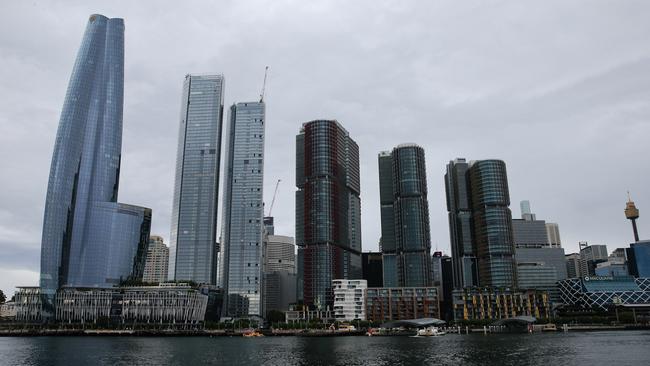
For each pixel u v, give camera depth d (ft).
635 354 603.67
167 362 585.63
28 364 565.94
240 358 632.79
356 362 572.92
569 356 593.83
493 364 526.57
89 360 609.83
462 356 618.03
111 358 634.84
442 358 597.52
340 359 610.24
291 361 592.60
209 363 573.74
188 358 634.84
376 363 558.97
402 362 564.30
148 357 647.97
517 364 522.06
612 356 584.40
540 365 510.17
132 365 552.82
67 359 622.95
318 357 639.76
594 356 588.09
